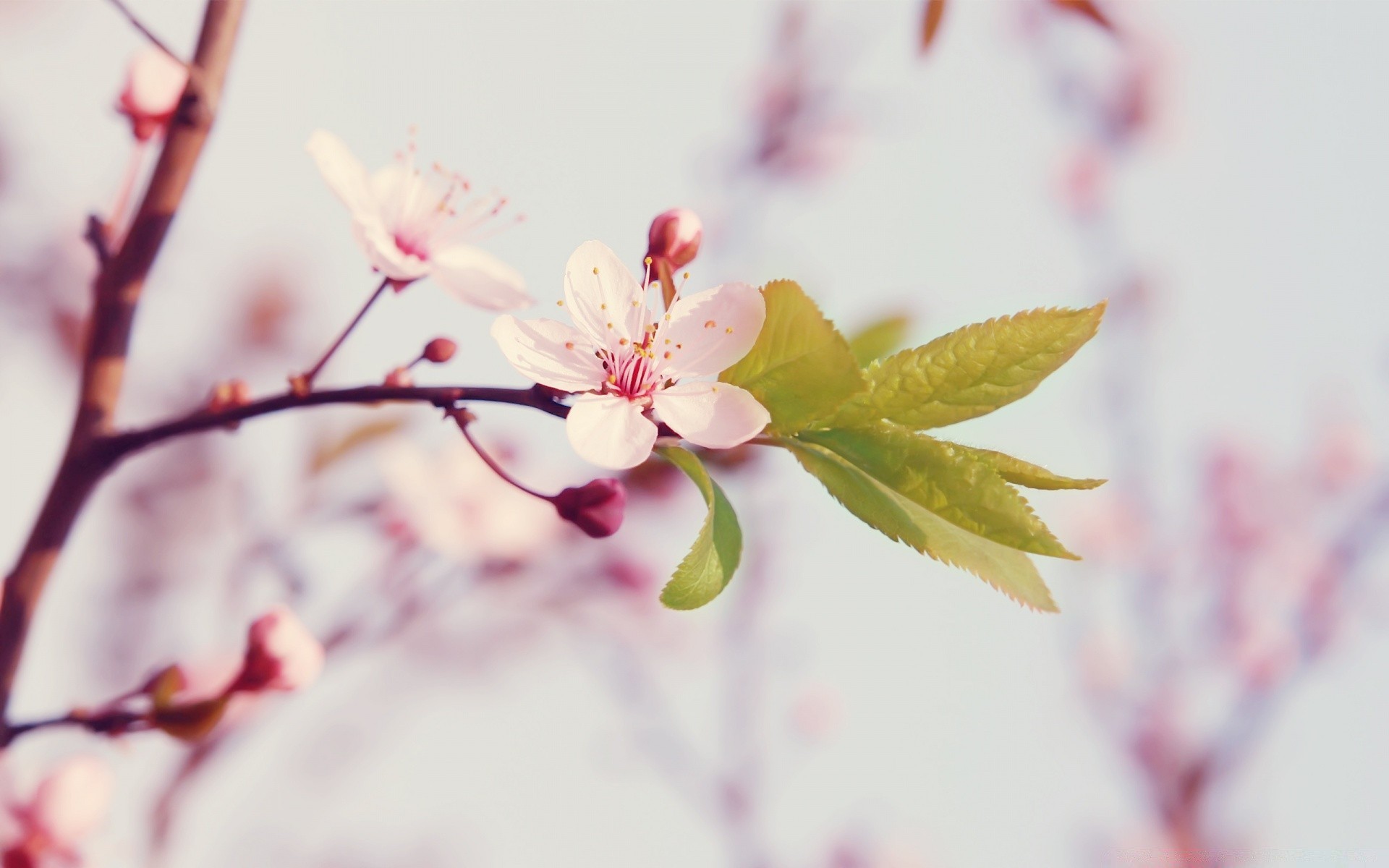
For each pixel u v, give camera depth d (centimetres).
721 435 31
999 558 31
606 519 32
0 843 32
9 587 32
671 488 36
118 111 34
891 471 31
